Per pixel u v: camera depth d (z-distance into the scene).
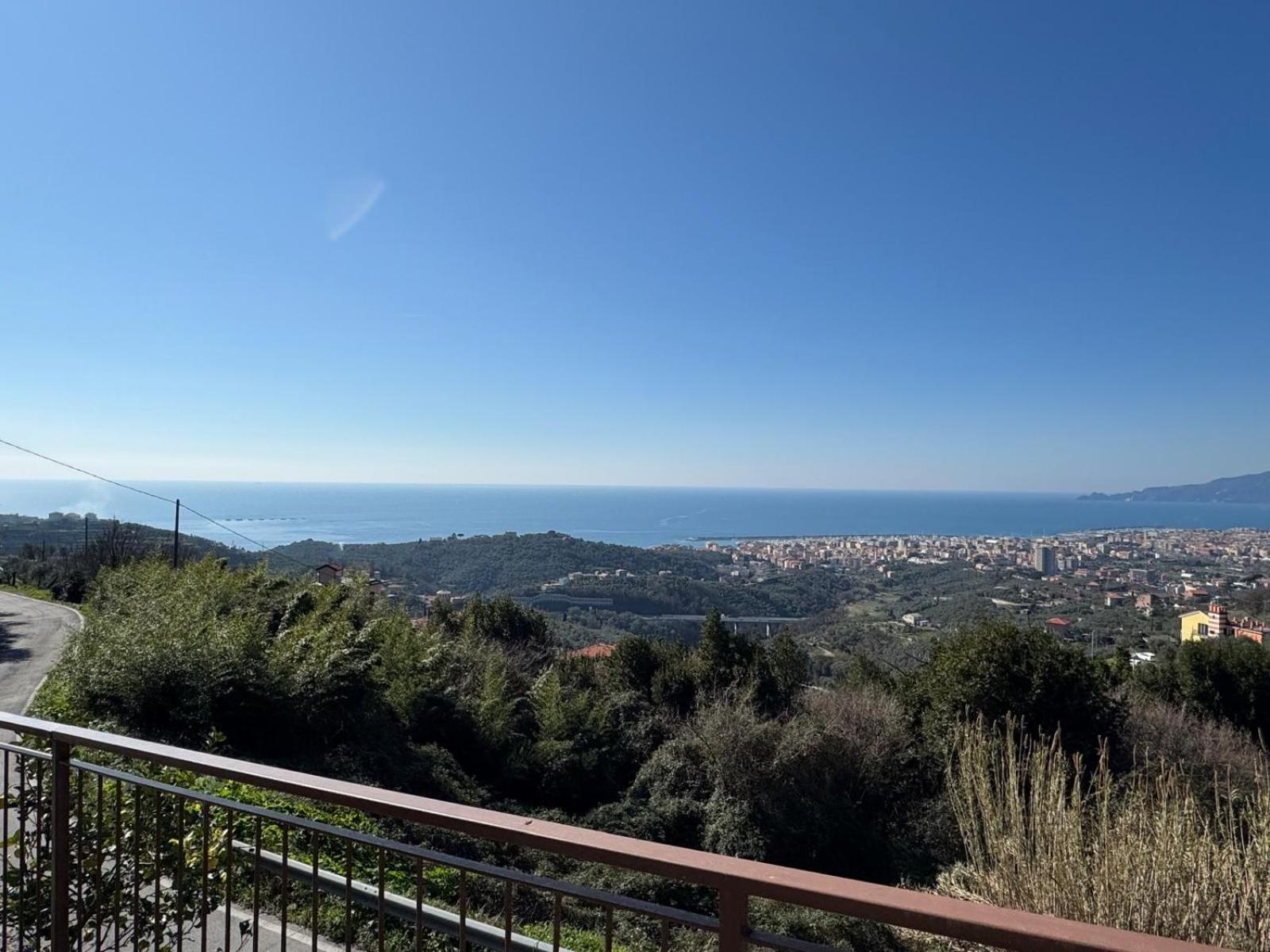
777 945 1.06
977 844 4.33
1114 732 10.36
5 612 21.81
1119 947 0.85
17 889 2.39
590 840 1.23
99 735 1.98
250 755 8.62
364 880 4.50
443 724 12.20
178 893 2.14
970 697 10.72
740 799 10.99
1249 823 3.49
